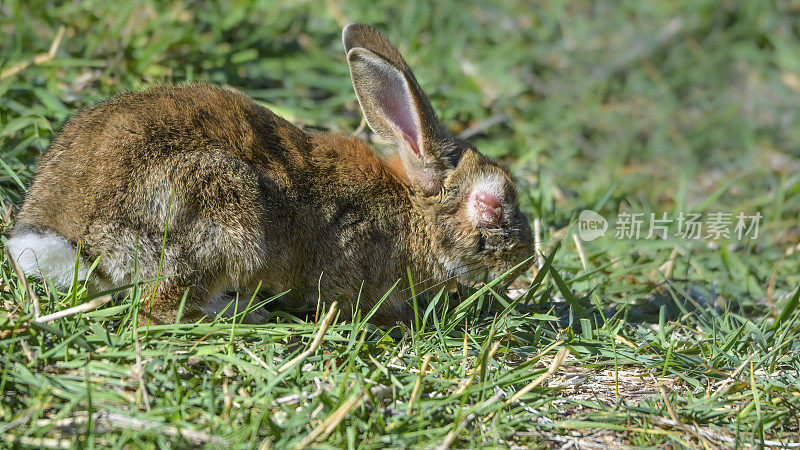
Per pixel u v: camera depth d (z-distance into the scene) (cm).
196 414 667
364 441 647
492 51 1605
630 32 1780
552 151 1481
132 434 630
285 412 684
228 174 796
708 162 1561
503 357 793
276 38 1430
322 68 1399
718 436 722
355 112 1327
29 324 710
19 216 809
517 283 1029
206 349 726
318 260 856
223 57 1287
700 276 1082
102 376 697
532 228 1068
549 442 700
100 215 771
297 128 898
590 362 830
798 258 1155
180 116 812
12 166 968
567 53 1680
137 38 1248
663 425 732
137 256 766
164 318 793
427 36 1563
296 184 841
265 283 841
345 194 864
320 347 759
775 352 809
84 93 1143
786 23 1814
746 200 1388
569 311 924
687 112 1662
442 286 941
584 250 1096
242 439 630
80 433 636
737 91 1709
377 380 734
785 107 1670
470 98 1422
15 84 1095
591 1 1839
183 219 780
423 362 745
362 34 906
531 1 1759
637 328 912
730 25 1817
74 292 752
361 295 879
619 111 1620
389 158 937
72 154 793
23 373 682
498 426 689
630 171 1497
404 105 888
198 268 791
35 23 1249
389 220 886
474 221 914
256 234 805
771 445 713
